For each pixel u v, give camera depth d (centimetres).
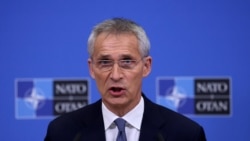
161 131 453
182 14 750
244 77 745
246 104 748
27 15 757
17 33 756
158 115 466
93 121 464
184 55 750
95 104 482
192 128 459
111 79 421
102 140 446
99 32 430
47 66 759
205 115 755
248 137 753
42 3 757
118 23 431
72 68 759
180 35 750
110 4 755
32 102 762
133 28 430
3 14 754
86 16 757
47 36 757
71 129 468
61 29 758
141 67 436
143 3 753
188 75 752
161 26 751
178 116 473
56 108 763
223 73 748
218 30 746
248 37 742
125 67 425
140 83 445
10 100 760
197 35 748
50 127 481
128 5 754
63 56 759
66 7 757
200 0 748
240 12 743
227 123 754
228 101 750
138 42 429
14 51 755
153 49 752
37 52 757
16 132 764
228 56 746
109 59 421
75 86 761
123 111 453
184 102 755
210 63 748
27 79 759
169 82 754
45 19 757
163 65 753
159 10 752
